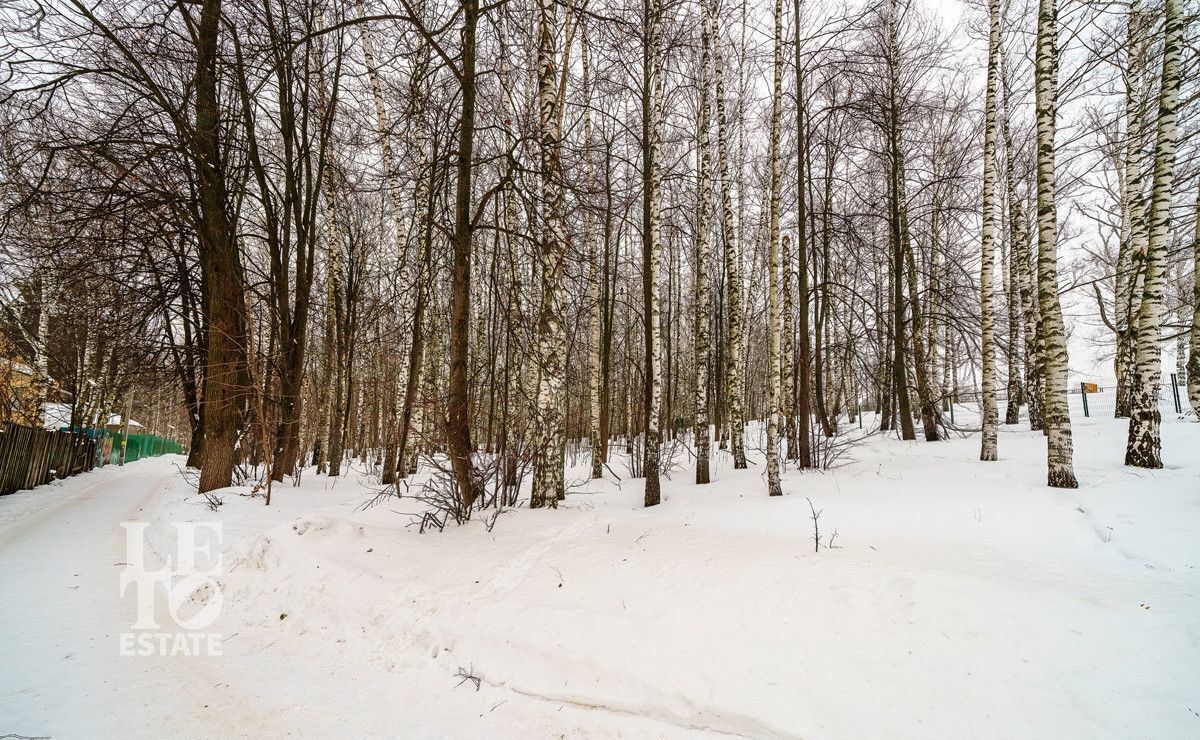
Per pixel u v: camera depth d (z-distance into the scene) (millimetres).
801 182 11039
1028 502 6645
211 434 10188
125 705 3520
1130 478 7191
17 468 13172
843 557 4867
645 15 9922
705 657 3719
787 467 11406
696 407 10867
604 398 14641
